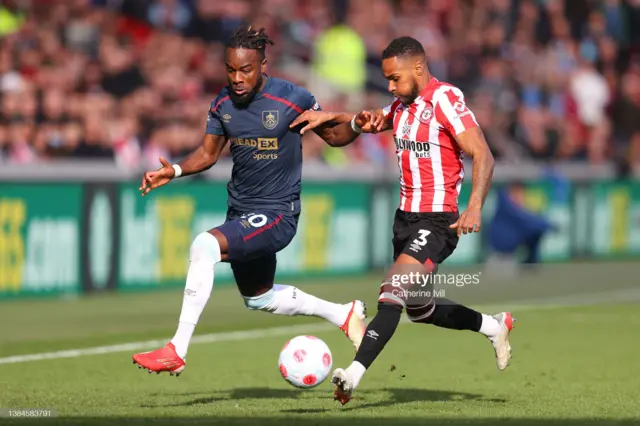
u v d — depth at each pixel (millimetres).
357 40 67125
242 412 21688
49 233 46375
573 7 83500
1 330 38344
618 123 81875
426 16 75562
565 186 66875
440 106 21641
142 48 60906
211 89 63406
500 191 59062
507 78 73250
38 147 51938
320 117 22688
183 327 21391
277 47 66250
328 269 55469
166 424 19812
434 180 22000
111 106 55625
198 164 23391
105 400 24016
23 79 54219
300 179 23359
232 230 22188
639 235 72875
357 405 23156
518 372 29828
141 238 49156
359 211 56969
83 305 45000
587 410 22359
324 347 22719
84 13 60531
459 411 22031
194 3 66062
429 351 34500
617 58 84438
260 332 39188
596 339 37469
